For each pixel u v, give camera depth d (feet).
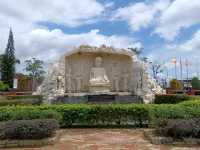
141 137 37.06
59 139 35.81
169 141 32.60
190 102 44.29
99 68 75.31
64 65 69.82
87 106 45.98
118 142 33.94
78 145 32.35
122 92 72.13
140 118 45.44
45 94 67.00
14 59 209.67
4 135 33.01
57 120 37.60
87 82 75.72
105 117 45.80
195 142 32.24
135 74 72.59
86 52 73.56
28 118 36.86
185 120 33.73
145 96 69.56
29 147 31.68
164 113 36.81
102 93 69.97
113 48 73.41
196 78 172.24
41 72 225.97
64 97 66.80
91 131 42.01
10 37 209.56
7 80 205.77
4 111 39.68
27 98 66.90
